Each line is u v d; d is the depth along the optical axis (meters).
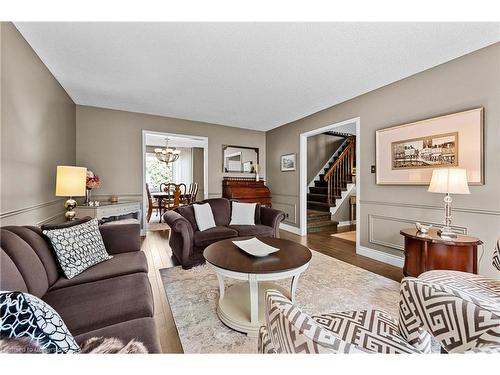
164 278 2.39
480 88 2.13
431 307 0.85
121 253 1.96
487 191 2.09
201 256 2.81
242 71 2.61
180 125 4.65
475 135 2.14
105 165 3.97
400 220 2.79
